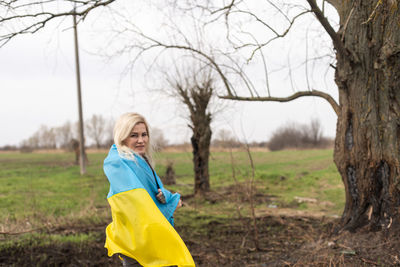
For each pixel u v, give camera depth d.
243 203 9.95
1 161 30.67
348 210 5.23
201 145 11.38
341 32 4.81
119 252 2.35
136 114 2.63
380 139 4.70
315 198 11.13
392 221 4.54
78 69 18.30
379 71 4.63
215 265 4.73
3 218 7.35
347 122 5.07
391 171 4.60
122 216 2.32
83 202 10.37
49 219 7.29
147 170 2.57
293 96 5.49
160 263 2.25
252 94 5.59
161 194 2.60
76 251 5.24
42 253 5.09
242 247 5.50
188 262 2.24
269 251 5.18
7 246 5.30
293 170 18.09
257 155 26.80
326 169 17.05
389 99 4.63
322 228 6.30
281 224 7.15
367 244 4.44
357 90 4.85
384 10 4.46
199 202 10.48
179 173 19.22
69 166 23.69
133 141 2.56
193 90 10.87
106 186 13.74
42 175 18.42
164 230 2.26
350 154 5.04
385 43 4.49
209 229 6.88
